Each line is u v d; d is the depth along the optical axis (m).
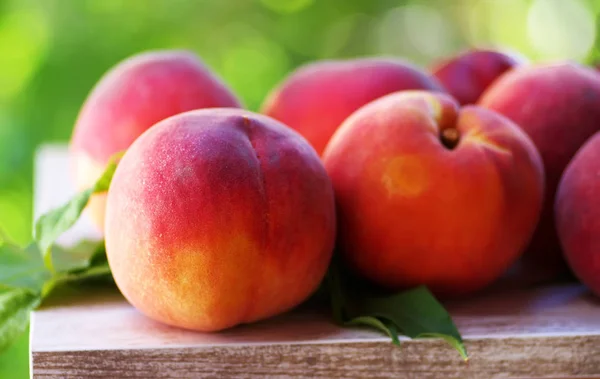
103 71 1.39
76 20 1.38
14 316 0.51
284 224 0.47
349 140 0.51
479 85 0.63
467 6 1.66
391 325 0.49
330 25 1.61
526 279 0.56
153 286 0.47
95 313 0.50
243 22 1.55
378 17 1.64
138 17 1.44
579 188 0.52
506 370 0.49
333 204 0.49
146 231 0.46
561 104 0.56
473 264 0.50
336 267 0.51
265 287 0.47
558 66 0.57
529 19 1.55
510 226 0.50
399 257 0.50
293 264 0.48
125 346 0.47
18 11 1.36
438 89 0.60
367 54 1.64
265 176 0.47
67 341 0.47
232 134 0.47
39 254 0.55
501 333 0.49
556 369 0.49
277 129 0.49
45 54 1.35
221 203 0.46
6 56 1.34
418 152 0.50
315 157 0.49
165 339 0.48
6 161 1.32
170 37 1.48
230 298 0.47
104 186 0.51
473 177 0.49
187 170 0.46
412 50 1.67
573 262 0.52
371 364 0.48
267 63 1.56
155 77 0.57
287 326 0.49
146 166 0.47
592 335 0.49
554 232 0.55
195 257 0.46
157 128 0.48
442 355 0.48
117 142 0.57
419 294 0.49
